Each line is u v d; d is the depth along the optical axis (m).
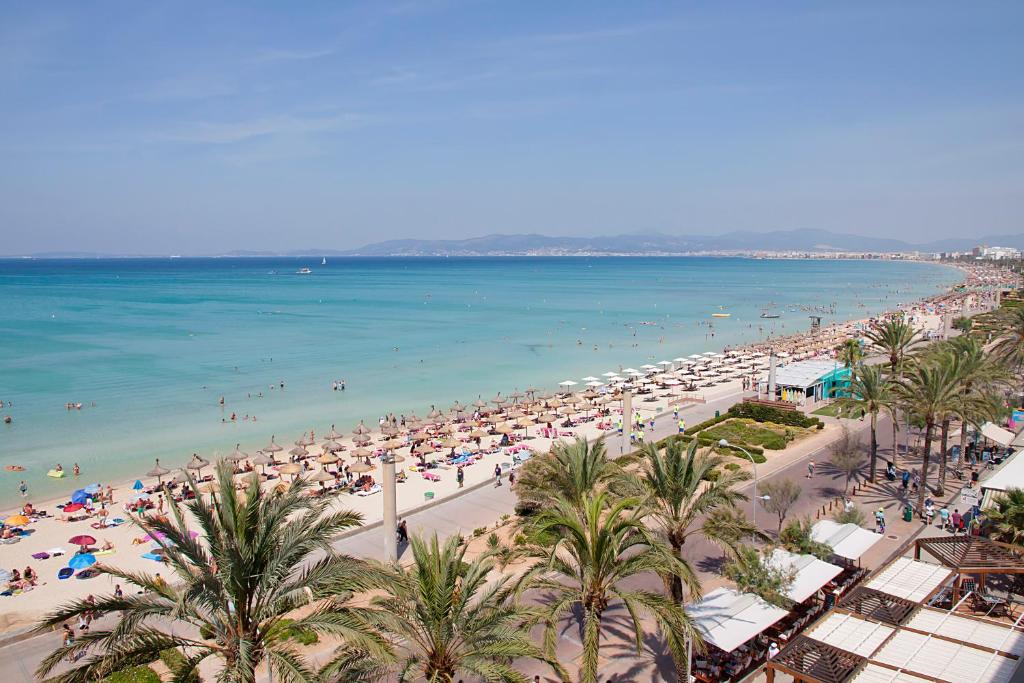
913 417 47.25
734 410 71.25
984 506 38.88
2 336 129.75
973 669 22.56
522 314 179.12
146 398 82.81
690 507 29.36
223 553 17.00
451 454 61.44
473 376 99.06
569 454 31.19
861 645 24.34
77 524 45.66
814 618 30.42
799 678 22.80
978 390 53.19
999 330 80.94
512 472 51.84
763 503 41.28
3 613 33.28
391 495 36.03
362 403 82.38
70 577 37.97
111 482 54.50
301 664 17.00
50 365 102.12
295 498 19.45
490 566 22.77
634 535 25.95
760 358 107.12
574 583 33.28
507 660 21.84
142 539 42.78
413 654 19.61
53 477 55.34
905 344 65.56
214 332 138.75
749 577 28.81
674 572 23.81
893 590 28.97
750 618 27.19
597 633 22.05
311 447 64.44
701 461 30.14
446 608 19.33
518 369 104.69
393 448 62.09
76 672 16.30
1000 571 30.25
